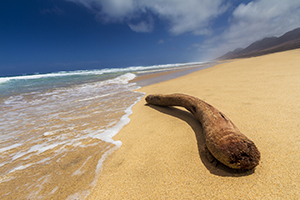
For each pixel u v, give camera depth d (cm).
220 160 144
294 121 203
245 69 809
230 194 121
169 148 197
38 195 148
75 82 1033
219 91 423
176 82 751
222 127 166
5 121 355
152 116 323
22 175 179
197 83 620
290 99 275
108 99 529
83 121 338
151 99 392
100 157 200
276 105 262
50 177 171
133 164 176
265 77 491
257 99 306
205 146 176
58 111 417
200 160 166
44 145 245
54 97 589
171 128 254
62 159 204
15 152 230
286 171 132
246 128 208
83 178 165
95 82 1000
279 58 1074
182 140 211
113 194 139
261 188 121
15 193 153
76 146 234
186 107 284
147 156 187
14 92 708
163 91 570
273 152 156
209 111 205
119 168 173
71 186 155
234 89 415
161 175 153
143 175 156
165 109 357
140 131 260
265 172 134
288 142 166
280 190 116
